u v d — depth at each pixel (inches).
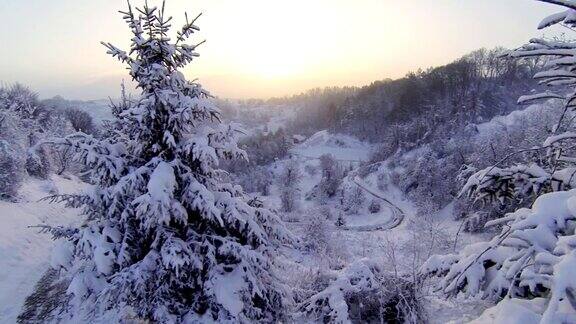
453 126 3272.6
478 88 4052.7
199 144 311.7
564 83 161.5
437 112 3789.4
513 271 151.9
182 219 313.6
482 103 3641.7
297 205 2187.5
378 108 5177.2
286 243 409.4
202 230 357.4
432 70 4948.3
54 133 1923.0
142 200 289.7
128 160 337.1
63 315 458.6
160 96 315.3
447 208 1717.5
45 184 1392.7
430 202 1612.9
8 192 1045.8
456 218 1478.8
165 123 334.0
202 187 319.6
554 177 192.7
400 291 445.1
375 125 4970.5
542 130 1046.4
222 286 325.7
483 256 201.8
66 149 339.3
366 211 2336.4
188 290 361.7
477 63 4458.7
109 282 322.0
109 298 323.3
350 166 3799.2
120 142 346.9
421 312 437.4
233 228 365.4
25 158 1190.9
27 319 522.9
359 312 475.2
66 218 1135.6
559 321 115.3
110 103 389.4
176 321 329.1
